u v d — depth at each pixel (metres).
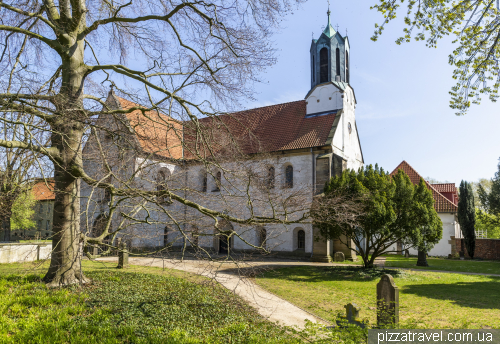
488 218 36.72
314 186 22.42
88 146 10.25
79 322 7.43
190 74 10.38
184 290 10.93
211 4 10.22
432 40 8.00
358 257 25.44
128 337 6.75
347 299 11.39
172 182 11.74
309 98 27.39
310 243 23.17
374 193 16.42
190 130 11.00
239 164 11.73
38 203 16.70
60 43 10.84
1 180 8.23
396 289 7.66
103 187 9.60
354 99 29.44
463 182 29.19
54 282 10.45
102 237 9.84
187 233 10.26
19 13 9.95
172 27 11.19
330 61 26.78
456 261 25.23
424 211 15.99
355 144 29.45
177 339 6.64
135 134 10.36
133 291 10.41
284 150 24.67
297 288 13.16
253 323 8.20
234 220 10.62
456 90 8.30
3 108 7.79
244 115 12.58
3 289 9.55
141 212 19.19
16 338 6.41
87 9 10.86
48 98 8.59
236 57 10.44
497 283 14.37
